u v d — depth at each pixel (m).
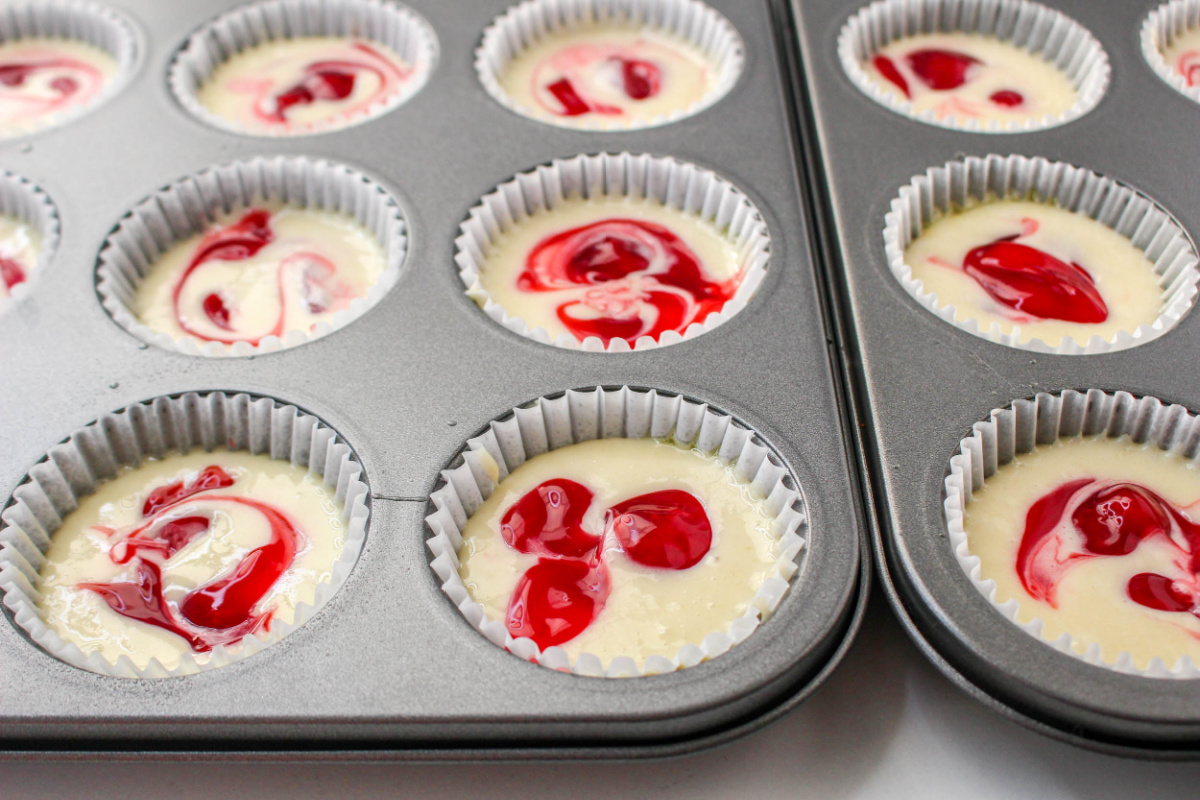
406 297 0.39
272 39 0.49
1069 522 0.36
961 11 0.48
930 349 0.37
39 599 0.35
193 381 0.38
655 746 0.32
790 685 0.33
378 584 0.34
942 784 0.34
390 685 0.33
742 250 0.41
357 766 0.34
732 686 0.32
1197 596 0.35
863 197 0.41
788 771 0.34
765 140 0.43
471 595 0.35
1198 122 0.43
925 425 0.36
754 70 0.45
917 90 0.46
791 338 0.38
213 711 0.32
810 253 0.40
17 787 0.34
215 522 0.37
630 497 0.37
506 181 0.42
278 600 0.35
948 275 0.41
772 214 0.41
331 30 0.49
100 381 0.38
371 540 0.35
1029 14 0.47
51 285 0.40
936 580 0.34
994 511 0.36
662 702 0.32
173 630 0.35
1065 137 0.43
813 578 0.34
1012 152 0.42
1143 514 0.36
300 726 0.32
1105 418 0.37
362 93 0.47
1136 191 0.41
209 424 0.38
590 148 0.43
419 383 0.37
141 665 0.34
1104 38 0.46
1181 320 0.38
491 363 0.38
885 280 0.39
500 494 0.37
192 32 0.48
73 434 0.37
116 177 0.43
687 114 0.44
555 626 0.35
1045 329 0.39
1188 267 0.39
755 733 0.34
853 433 0.37
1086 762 0.34
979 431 0.36
